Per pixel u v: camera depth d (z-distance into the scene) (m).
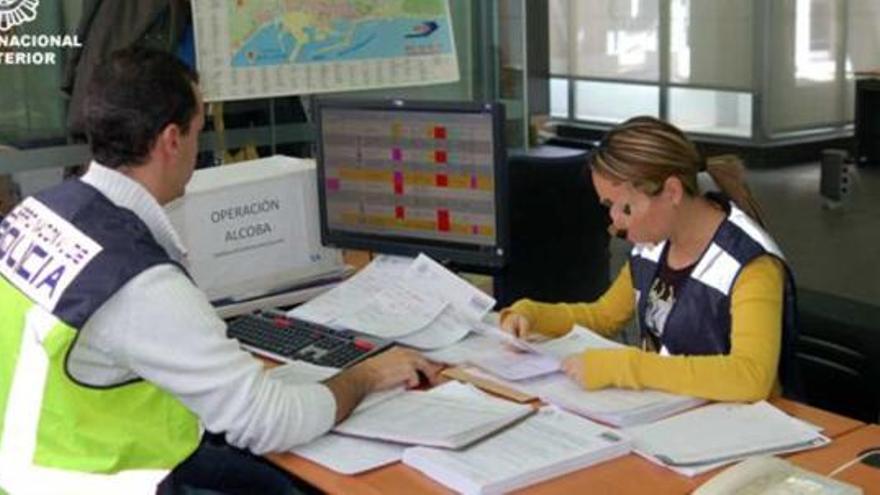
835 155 6.99
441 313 2.23
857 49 8.84
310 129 3.24
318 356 2.08
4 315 1.59
